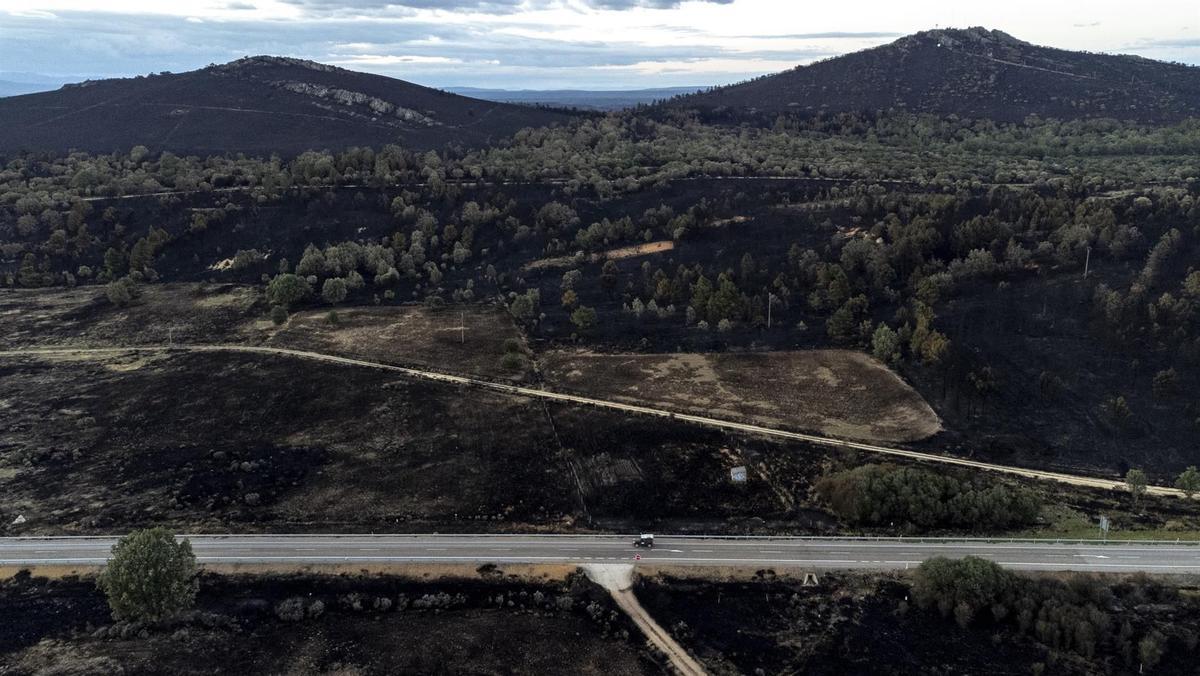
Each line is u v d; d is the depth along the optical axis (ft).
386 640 211.00
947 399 343.46
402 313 481.87
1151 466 298.56
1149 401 323.37
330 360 411.34
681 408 351.67
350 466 305.94
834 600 227.61
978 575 220.64
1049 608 213.87
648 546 253.24
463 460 309.42
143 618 214.07
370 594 229.86
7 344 435.53
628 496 282.77
